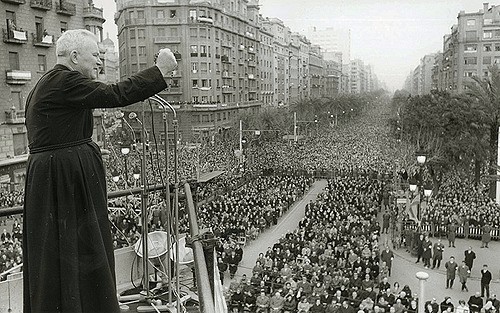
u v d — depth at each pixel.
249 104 85.56
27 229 2.45
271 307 16.62
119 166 28.50
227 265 20.61
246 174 45.62
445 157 37.28
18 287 4.65
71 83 2.34
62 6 38.69
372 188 36.47
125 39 70.00
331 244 22.41
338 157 55.16
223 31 75.88
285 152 59.69
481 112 34.81
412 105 41.38
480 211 29.17
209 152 54.97
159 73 2.36
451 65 88.69
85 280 2.42
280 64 104.62
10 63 35.09
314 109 89.50
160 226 7.21
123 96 2.29
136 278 5.01
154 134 4.34
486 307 16.14
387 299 16.73
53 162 2.41
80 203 2.46
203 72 69.94
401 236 27.09
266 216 30.64
